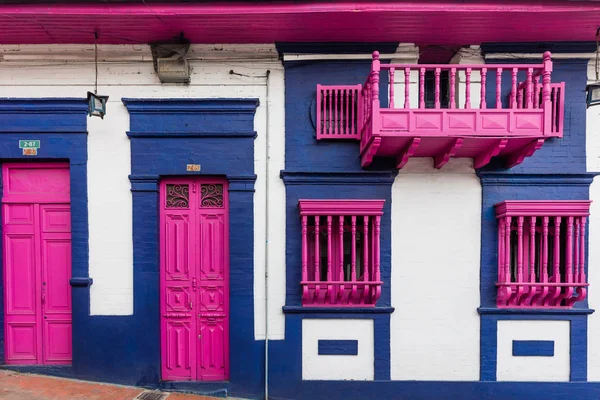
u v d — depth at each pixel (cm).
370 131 371
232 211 430
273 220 431
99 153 429
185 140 431
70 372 429
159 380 430
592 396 416
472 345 425
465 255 429
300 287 427
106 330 426
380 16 380
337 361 425
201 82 435
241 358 426
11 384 406
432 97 443
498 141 367
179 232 442
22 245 442
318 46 428
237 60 435
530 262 409
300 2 375
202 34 413
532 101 388
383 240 428
